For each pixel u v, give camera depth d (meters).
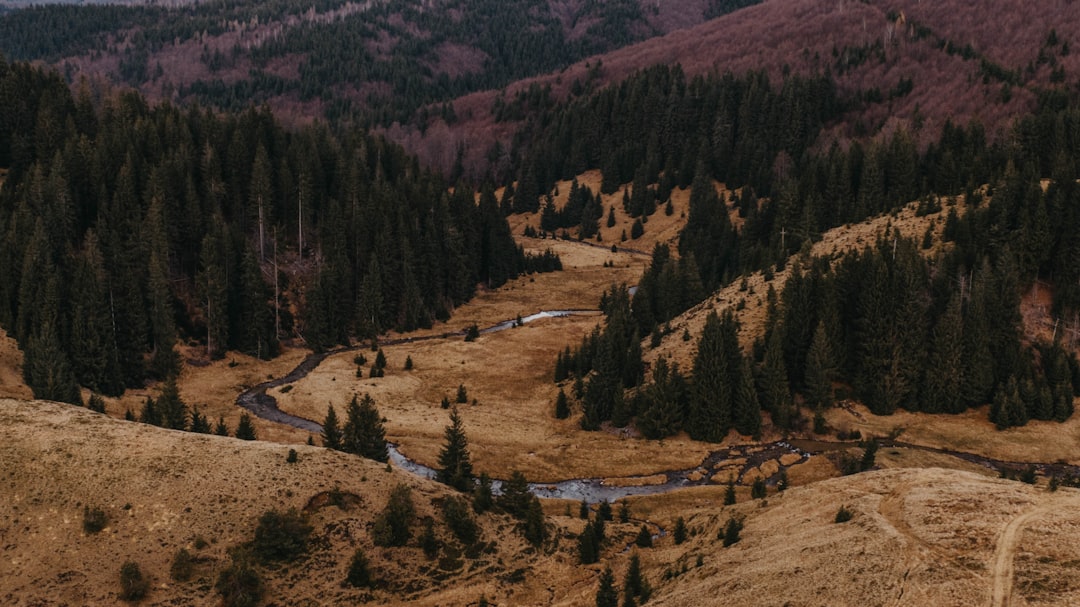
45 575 54.97
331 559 60.16
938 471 63.56
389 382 122.00
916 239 121.00
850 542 52.22
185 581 55.97
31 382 96.88
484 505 70.00
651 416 100.69
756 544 58.78
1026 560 45.19
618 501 83.19
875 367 103.88
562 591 62.03
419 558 62.41
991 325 104.56
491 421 107.25
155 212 129.50
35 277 112.38
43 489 61.78
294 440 96.50
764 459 92.69
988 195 126.38
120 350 113.81
